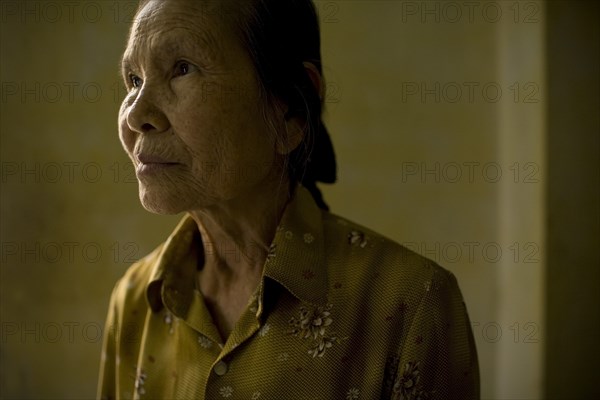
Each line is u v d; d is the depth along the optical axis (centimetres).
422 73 151
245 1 58
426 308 63
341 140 153
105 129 156
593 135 127
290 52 62
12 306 160
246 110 59
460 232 153
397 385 62
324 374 61
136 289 78
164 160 58
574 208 128
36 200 158
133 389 77
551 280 128
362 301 63
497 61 146
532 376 133
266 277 62
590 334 131
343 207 155
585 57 126
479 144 150
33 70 155
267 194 66
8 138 156
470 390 66
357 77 152
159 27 56
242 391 61
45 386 161
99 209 158
